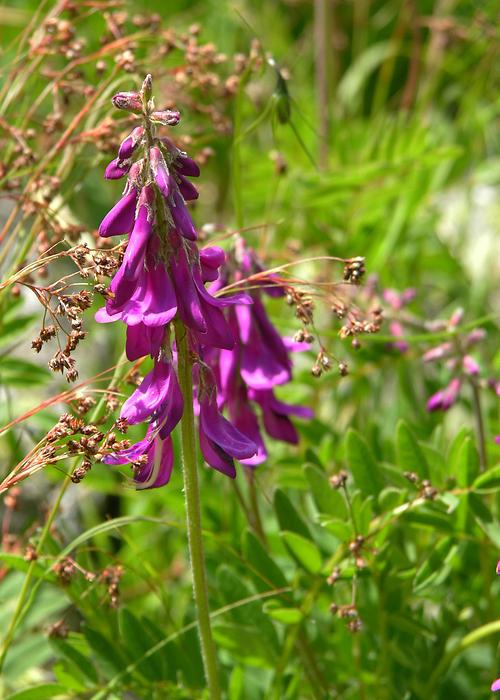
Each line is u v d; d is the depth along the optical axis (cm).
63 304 46
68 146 59
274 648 55
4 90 61
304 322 50
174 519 63
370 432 62
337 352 68
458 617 59
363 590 58
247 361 53
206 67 64
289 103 55
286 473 62
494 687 47
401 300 62
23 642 59
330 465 63
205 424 47
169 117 44
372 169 68
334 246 70
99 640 55
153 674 55
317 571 54
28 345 69
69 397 51
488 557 57
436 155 69
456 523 54
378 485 55
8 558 54
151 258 44
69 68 60
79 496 69
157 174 44
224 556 59
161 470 47
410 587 55
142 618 55
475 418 58
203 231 58
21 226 60
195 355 46
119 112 62
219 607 56
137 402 45
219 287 53
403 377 66
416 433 63
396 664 58
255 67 62
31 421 62
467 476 54
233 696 54
